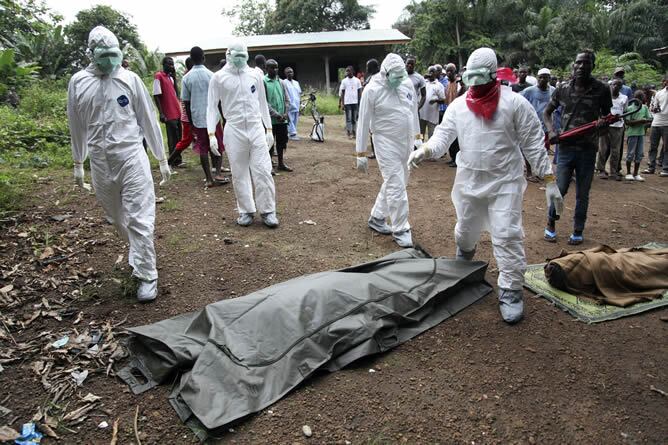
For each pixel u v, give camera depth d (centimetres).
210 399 255
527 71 838
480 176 359
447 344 324
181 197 643
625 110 795
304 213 614
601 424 255
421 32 3020
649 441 244
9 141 855
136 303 377
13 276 409
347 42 2222
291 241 515
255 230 545
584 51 483
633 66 2098
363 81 1530
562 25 2694
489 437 246
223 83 514
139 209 371
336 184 761
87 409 265
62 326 345
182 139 764
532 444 242
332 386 280
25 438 244
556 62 2631
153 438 245
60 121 1066
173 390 274
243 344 284
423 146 381
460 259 402
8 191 588
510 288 356
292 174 814
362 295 324
